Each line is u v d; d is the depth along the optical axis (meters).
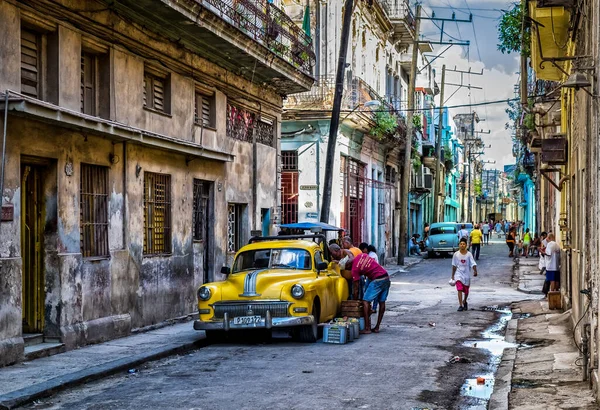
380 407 9.02
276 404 9.09
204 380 10.69
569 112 16.27
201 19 16.50
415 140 49.50
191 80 18.34
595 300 9.40
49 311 12.91
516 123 39.03
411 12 45.59
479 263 42.72
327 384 10.35
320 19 32.78
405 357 12.74
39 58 12.88
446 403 9.36
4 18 11.52
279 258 15.55
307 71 24.28
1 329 11.37
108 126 13.33
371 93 36.28
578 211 13.84
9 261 11.54
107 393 9.87
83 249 13.98
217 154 18.73
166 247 17.30
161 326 16.56
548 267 22.86
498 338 15.34
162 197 17.14
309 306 14.28
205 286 14.38
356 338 15.16
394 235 47.69
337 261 17.94
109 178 14.65
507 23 24.45
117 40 14.85
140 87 15.88
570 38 14.34
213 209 19.81
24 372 10.87
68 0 13.16
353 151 35.91
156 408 8.92
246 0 19.66
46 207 12.95
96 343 13.84
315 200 32.09
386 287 16.16
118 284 14.88
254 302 14.04
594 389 9.34
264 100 23.36
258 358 12.70
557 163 16.89
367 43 38.53
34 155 12.30
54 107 11.53
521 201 81.62
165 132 17.02
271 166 23.97
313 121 31.91
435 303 22.98
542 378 10.78
